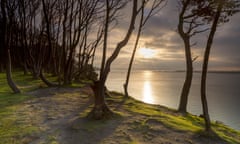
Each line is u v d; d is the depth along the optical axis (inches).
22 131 262.7
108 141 237.8
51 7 787.4
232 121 977.5
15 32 1090.7
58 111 369.1
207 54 310.2
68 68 757.3
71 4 734.5
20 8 888.3
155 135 259.8
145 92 1866.4
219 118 1034.7
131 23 354.0
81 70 984.3
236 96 1818.4
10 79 579.5
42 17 942.4
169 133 269.0
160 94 1754.4
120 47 346.0
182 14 535.8
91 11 769.6
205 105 300.8
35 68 1009.5
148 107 448.8
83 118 319.3
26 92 595.5
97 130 269.7
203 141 255.4
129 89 2078.0
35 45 1133.1
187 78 535.5
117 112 350.6
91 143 231.9
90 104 435.8
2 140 235.5
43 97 512.4
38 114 346.9
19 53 1277.1
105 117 317.1
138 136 254.5
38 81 903.1
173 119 338.3
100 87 332.5
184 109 524.7
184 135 266.2
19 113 352.2
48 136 248.7
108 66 337.7
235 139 298.5
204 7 485.1
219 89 2506.2
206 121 293.4
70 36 742.5
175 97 1590.8
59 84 702.5
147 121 308.8
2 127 277.9
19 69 1617.9
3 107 396.8
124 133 261.6
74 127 278.4
